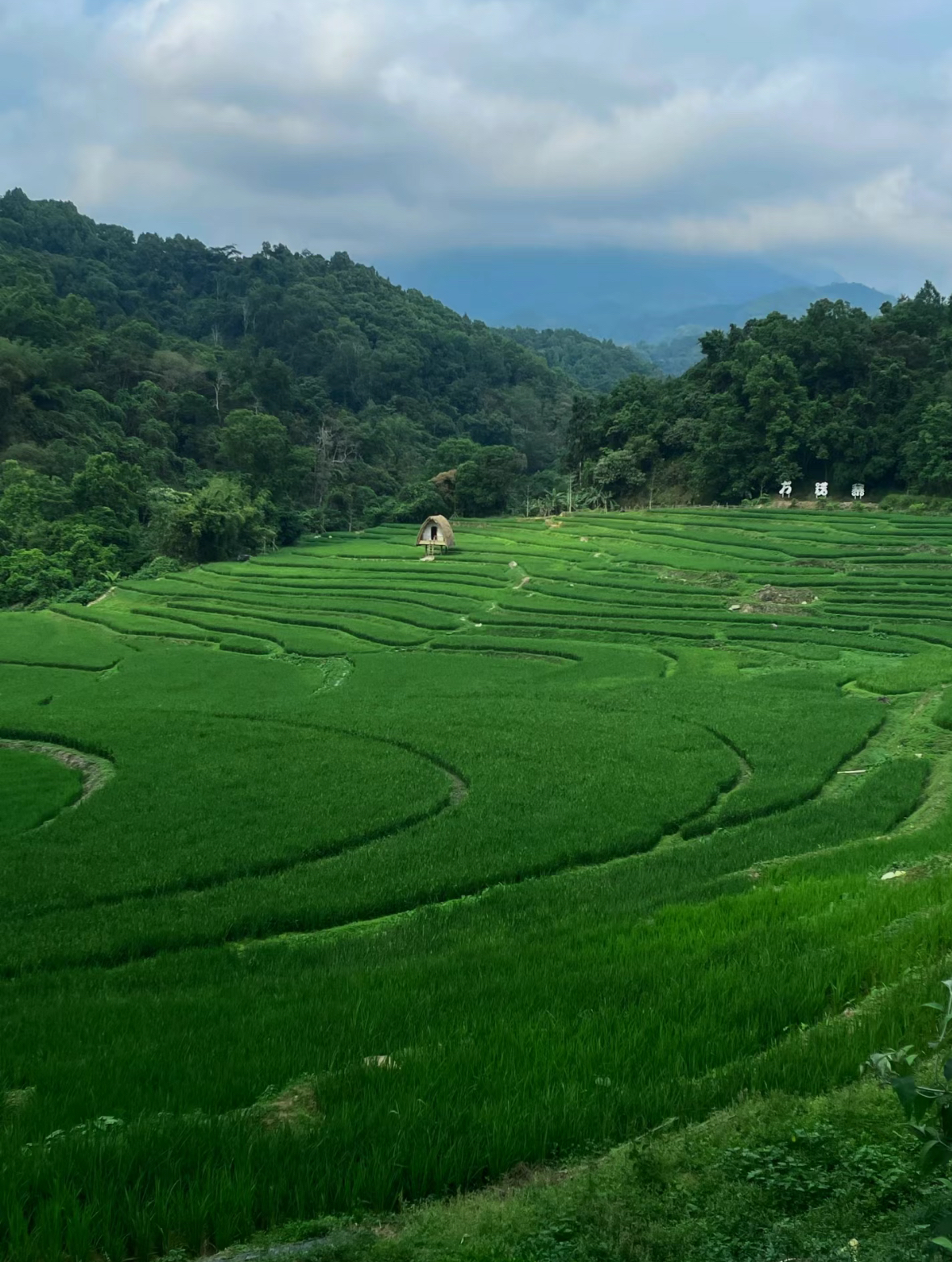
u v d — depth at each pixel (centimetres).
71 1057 1218
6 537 9150
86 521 9550
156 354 14475
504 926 1827
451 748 3391
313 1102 1005
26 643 6291
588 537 9725
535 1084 1000
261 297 19450
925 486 10050
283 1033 1241
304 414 15562
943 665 4706
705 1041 1100
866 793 2784
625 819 2639
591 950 1535
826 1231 715
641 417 12575
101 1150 856
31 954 1833
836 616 6225
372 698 4416
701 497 11456
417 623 6544
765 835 2456
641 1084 997
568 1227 749
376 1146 866
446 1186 839
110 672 5509
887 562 7712
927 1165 589
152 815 2727
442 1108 934
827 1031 1056
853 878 1875
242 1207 788
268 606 7350
